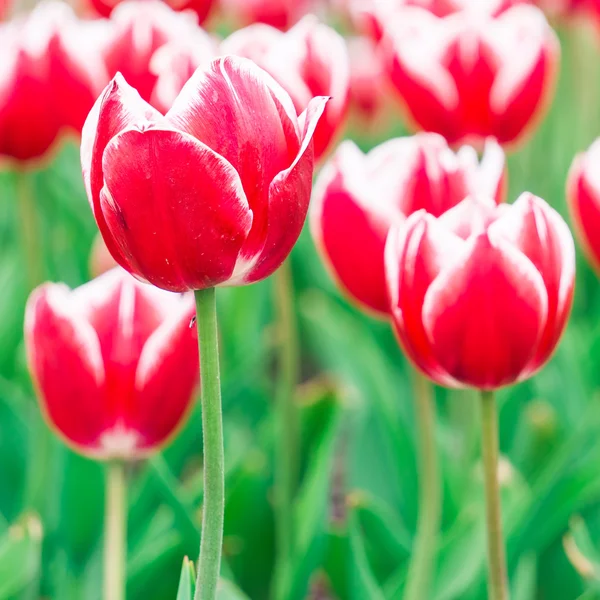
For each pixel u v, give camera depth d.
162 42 1.12
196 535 1.18
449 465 1.29
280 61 1.12
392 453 1.37
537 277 0.99
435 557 1.21
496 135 1.21
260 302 1.84
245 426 1.60
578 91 2.10
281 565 1.25
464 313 0.99
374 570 1.23
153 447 1.06
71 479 1.25
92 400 1.04
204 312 0.93
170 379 1.05
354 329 1.56
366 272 1.08
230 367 1.59
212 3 1.29
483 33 1.20
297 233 0.93
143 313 1.05
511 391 1.47
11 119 1.19
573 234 1.88
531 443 1.34
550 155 1.99
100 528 1.26
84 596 1.23
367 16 1.36
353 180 1.07
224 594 1.05
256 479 1.27
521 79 1.20
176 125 0.92
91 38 1.20
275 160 0.93
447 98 1.21
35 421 1.37
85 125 0.93
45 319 1.04
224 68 0.92
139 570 1.20
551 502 1.18
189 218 0.92
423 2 1.33
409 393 1.61
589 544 1.17
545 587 1.25
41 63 1.18
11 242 2.11
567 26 2.04
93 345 1.04
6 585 1.14
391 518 1.25
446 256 0.99
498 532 1.01
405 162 1.07
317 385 1.72
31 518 1.15
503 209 1.01
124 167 0.91
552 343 1.00
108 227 0.93
